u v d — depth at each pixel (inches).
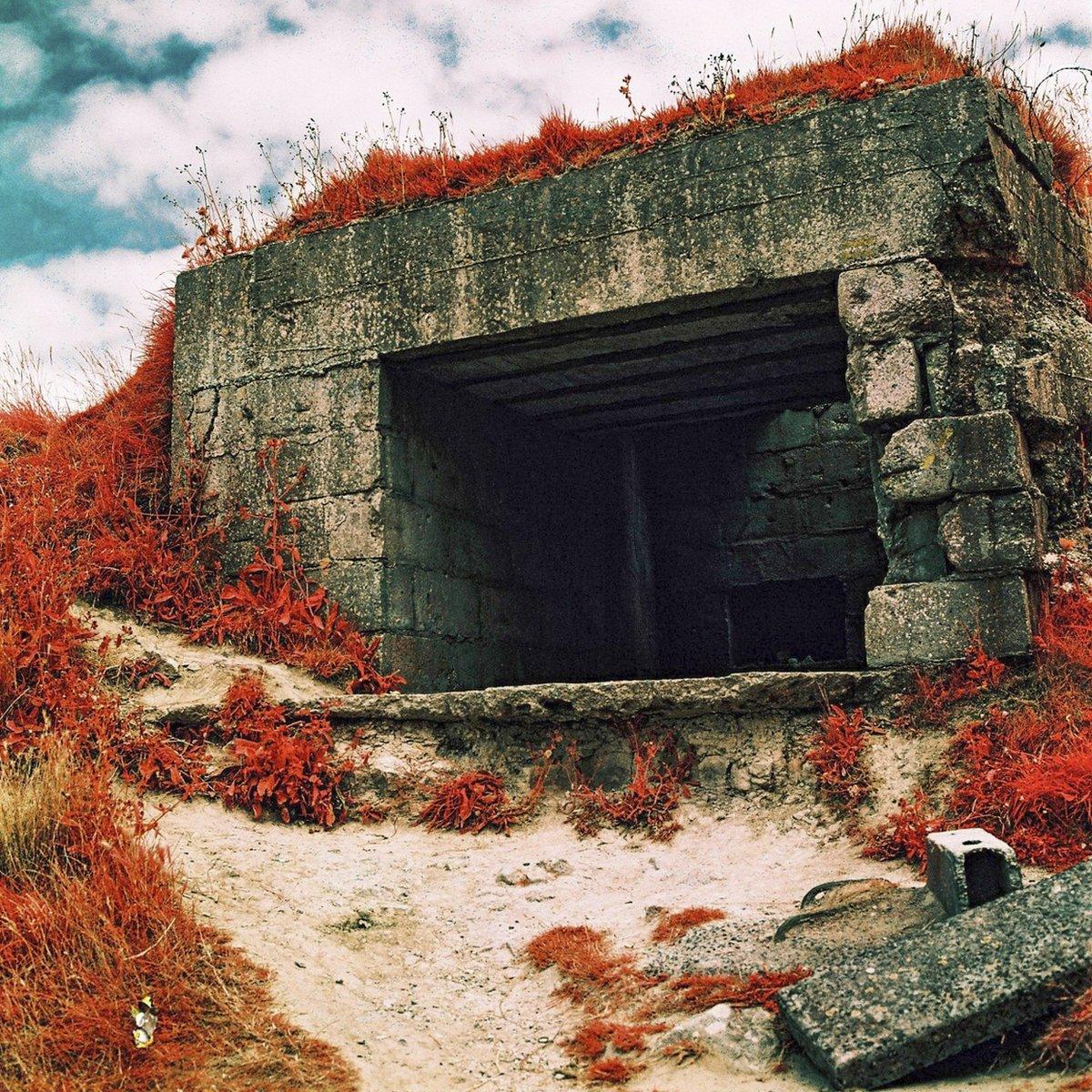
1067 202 330.3
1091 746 229.6
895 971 156.9
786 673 261.4
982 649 256.4
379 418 327.9
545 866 240.7
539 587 388.8
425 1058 169.0
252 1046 163.8
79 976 168.1
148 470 362.0
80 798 206.5
